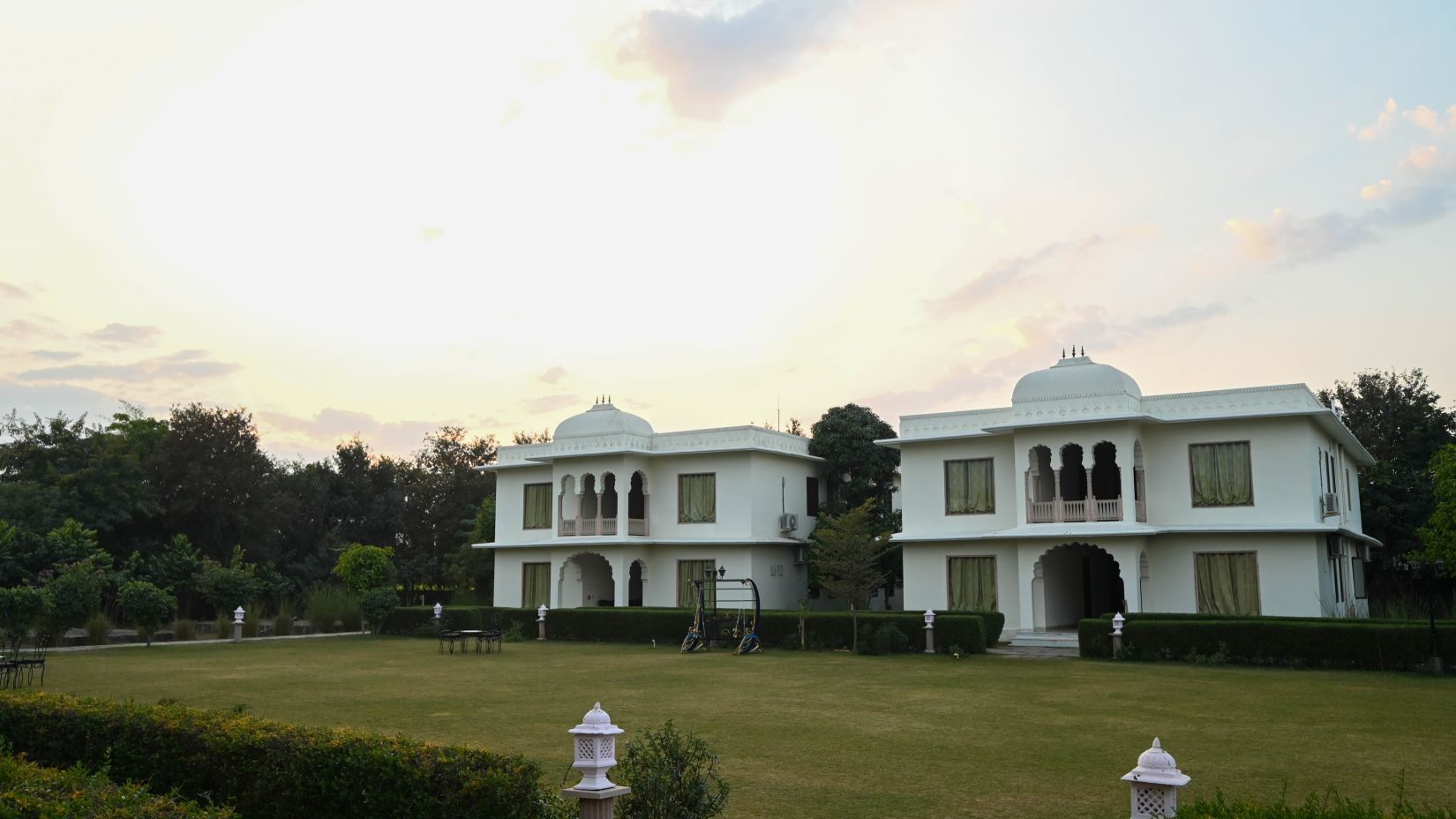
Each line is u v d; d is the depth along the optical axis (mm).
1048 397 30109
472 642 32750
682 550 36844
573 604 38781
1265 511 27484
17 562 34094
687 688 19438
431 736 13672
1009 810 9586
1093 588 34219
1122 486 28422
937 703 17109
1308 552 26859
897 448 40438
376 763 7480
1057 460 29625
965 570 31734
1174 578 28516
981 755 12273
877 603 38938
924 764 11727
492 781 6980
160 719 8922
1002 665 24156
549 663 25109
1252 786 10500
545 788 7684
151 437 49062
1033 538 29578
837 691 18797
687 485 37062
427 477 59906
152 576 37375
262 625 37812
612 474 38188
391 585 42781
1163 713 15766
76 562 33625
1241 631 23797
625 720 15125
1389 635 22016
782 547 37312
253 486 48406
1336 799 6062
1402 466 41562
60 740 9328
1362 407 44562
